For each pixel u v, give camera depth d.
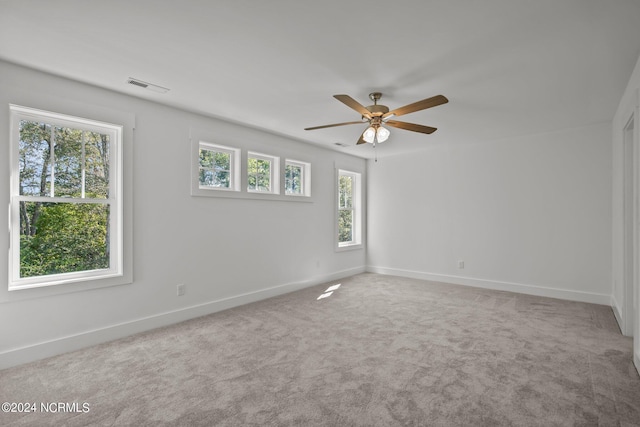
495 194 5.04
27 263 2.70
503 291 4.89
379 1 1.78
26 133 2.69
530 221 4.74
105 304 3.04
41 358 2.65
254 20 1.97
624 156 3.16
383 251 6.34
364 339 3.04
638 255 2.45
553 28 2.03
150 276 3.37
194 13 1.90
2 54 2.39
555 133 4.53
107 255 3.13
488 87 2.96
